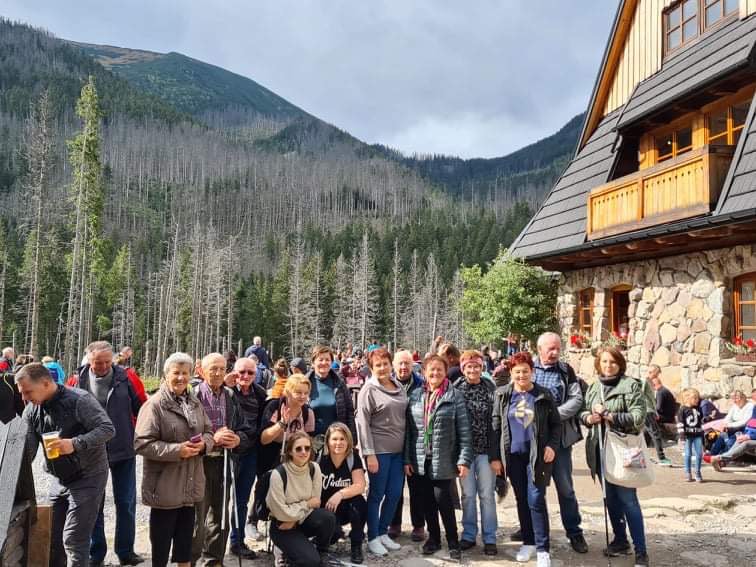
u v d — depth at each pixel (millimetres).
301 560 4965
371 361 5902
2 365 11992
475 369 5961
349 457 5629
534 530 5254
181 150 184750
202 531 5199
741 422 9266
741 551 5594
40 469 9867
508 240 112188
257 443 5867
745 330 10117
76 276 39000
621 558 5465
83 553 4527
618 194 12273
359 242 123625
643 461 5156
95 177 38781
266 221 154750
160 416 4707
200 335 74375
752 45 9844
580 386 5977
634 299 12680
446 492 5559
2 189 122375
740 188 9156
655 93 12906
